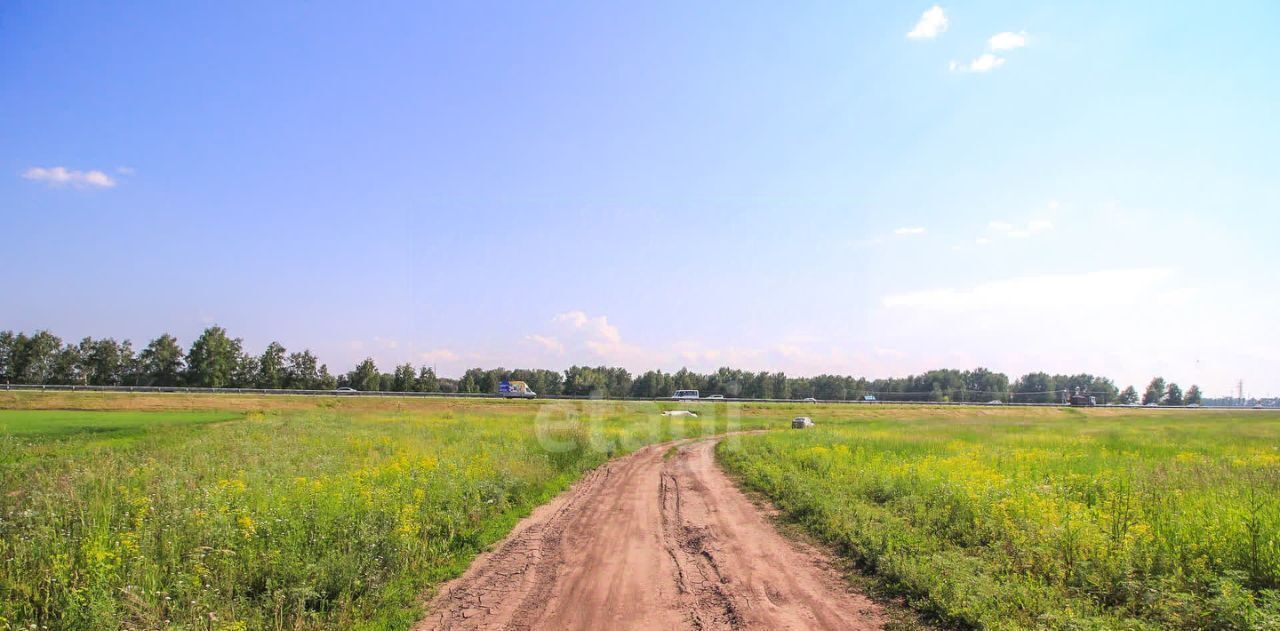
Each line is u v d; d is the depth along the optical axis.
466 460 18.86
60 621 6.97
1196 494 12.49
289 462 17.36
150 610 7.23
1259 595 7.51
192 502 10.78
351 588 8.78
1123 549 8.71
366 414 47.69
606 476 22.11
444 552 10.94
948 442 28.48
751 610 8.25
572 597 8.87
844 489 16.05
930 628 7.46
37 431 28.36
